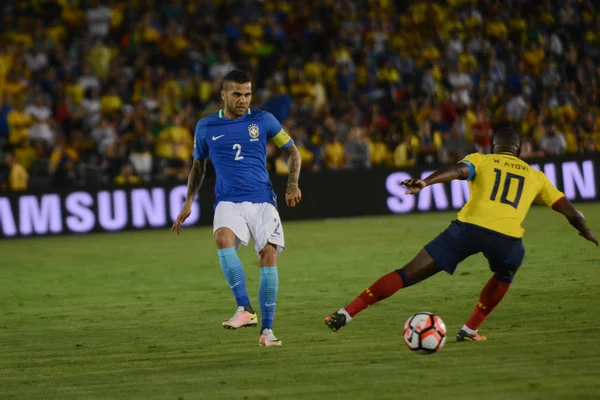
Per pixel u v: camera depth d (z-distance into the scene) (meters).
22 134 83.50
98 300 39.94
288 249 58.06
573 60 105.06
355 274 45.53
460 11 107.38
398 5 109.94
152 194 76.88
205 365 25.12
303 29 105.38
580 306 32.78
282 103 89.88
